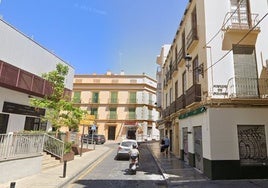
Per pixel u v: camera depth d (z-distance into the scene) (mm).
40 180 9078
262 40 11516
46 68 17000
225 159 10094
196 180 9805
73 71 21375
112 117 45000
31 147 10062
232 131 10328
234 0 12016
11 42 13430
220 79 11094
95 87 46062
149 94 47469
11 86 13062
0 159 8164
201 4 12383
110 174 11383
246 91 10977
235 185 8836
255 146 10461
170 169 12453
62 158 14016
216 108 10516
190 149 13781
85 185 8977
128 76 46219
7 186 7809
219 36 11523
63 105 14422
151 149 25516
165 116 24312
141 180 10078
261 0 11945
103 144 35156
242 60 11352
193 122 13180
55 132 15016
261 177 10086
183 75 16922
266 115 10500
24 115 15172
